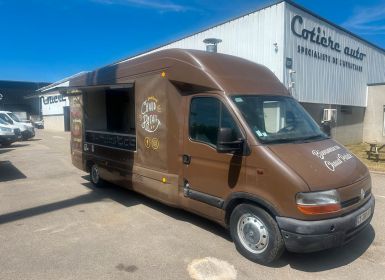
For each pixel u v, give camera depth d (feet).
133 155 22.49
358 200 14.48
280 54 42.16
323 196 13.32
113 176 25.13
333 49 52.31
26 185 29.76
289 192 13.50
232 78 17.25
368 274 13.94
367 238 17.43
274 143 15.03
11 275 13.88
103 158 26.27
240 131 15.34
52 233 18.38
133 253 15.87
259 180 14.47
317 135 17.12
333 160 15.03
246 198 14.94
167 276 13.82
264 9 43.27
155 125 20.17
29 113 199.93
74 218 20.76
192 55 18.03
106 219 20.52
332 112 51.60
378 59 67.56
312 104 50.37
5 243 17.07
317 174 13.75
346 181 14.10
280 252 14.24
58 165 40.47
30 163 42.01
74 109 30.83
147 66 20.77
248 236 15.12
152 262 14.98
